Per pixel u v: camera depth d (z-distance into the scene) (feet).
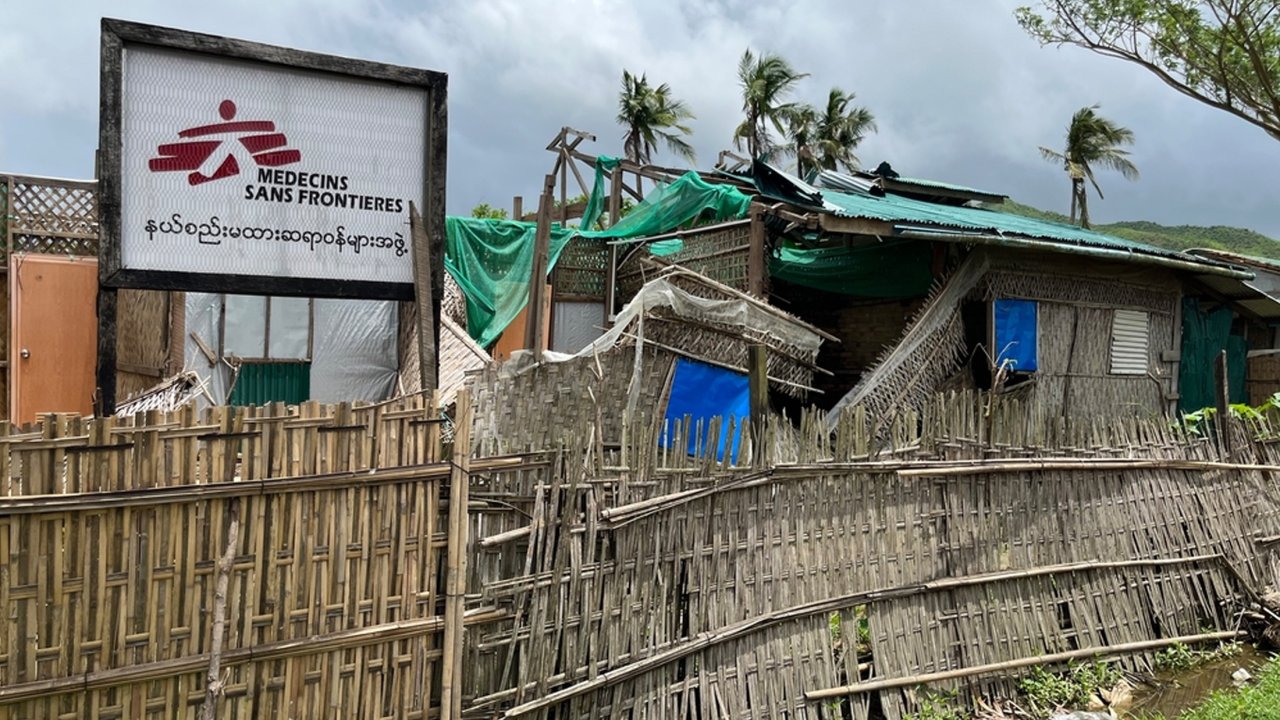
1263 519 25.08
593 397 19.99
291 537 11.64
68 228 27.99
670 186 41.42
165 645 10.93
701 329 28.37
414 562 12.57
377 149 18.29
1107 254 37.52
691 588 15.17
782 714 16.07
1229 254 49.65
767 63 133.49
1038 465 20.21
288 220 17.53
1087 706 18.83
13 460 9.97
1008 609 19.47
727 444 15.76
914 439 18.74
